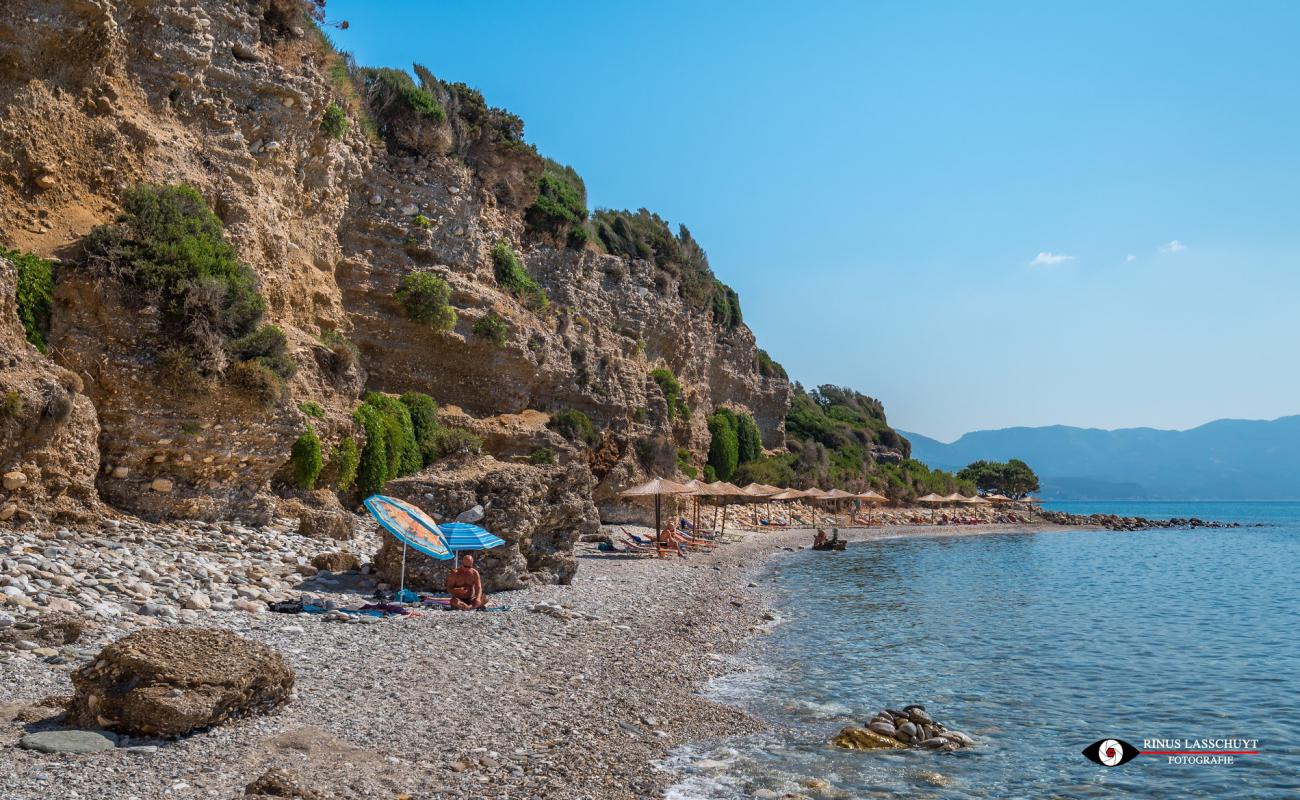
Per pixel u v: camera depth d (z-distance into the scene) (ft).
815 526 225.76
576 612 63.52
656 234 250.98
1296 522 436.76
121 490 66.03
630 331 209.46
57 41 73.46
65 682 32.50
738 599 86.07
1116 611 87.56
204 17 92.38
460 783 28.50
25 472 55.83
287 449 78.69
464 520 68.64
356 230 129.59
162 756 26.43
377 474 102.89
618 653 53.06
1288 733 43.93
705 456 231.09
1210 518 538.47
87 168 74.95
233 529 70.79
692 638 62.34
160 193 75.51
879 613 82.23
